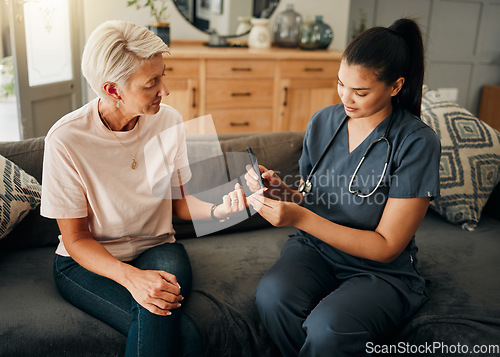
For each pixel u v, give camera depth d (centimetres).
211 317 122
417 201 116
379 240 116
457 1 459
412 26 115
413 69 117
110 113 119
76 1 335
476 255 153
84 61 109
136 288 108
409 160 115
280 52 341
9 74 356
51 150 114
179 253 129
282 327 117
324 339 106
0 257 143
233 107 342
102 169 119
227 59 328
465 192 172
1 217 131
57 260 128
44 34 311
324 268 129
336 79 360
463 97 499
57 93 330
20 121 300
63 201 116
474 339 116
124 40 107
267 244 160
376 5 440
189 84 326
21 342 110
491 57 491
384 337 120
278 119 356
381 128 121
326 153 129
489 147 177
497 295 131
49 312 118
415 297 123
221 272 140
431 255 152
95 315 118
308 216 118
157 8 354
